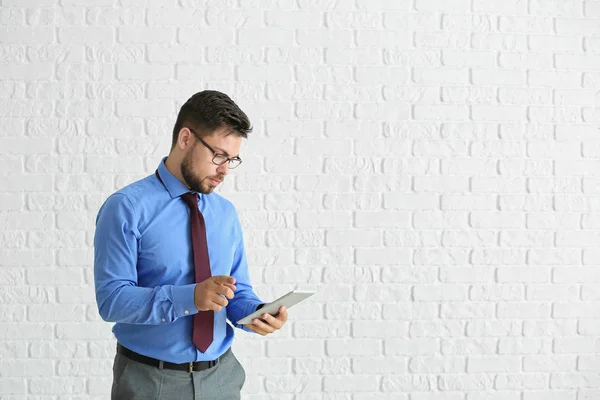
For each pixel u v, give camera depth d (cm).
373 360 275
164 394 170
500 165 281
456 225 279
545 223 282
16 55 265
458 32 280
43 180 265
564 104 283
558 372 281
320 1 274
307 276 273
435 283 278
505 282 280
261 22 272
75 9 266
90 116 267
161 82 268
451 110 279
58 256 265
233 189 271
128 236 170
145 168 268
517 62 282
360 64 276
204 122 170
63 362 264
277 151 272
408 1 278
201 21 270
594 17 281
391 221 277
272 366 271
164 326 171
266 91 272
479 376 279
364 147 276
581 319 282
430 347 277
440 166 279
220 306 158
